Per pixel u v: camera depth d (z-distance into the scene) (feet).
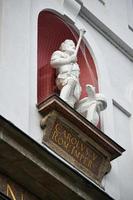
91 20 57.26
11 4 50.67
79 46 54.90
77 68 51.93
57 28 54.29
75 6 55.57
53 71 52.03
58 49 53.93
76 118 49.34
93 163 50.55
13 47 49.39
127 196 52.54
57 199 47.24
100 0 58.90
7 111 46.88
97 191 47.75
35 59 50.65
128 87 57.67
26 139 45.44
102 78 55.36
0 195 44.73
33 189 46.52
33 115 48.60
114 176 52.08
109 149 51.03
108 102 54.80
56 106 48.60
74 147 49.57
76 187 47.14
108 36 58.18
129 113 56.44
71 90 51.01
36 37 51.55
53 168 46.42
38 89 50.88
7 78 47.93
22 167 45.78
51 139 48.60
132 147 54.95
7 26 49.73
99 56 56.03
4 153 45.27
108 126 53.72
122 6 61.05
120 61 58.29
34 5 52.54
